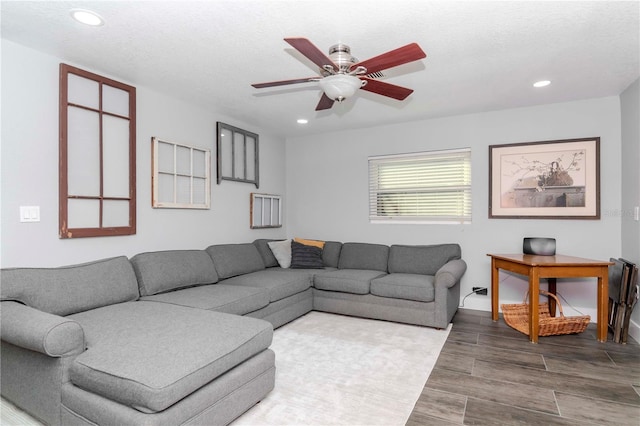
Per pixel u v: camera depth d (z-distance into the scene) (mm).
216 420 1730
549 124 3807
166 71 2887
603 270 3041
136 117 3186
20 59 2410
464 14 2053
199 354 1726
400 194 4648
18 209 2396
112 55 2586
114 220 2984
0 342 2021
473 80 3098
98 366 1613
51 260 2572
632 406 2031
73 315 2279
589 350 2867
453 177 4324
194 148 3768
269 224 5020
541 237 3818
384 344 3018
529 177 3893
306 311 3928
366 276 3879
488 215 4090
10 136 2361
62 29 2219
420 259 4141
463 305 4199
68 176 2656
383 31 2240
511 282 3998
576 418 1918
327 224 5125
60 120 2604
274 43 2410
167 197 3471
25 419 1898
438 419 1913
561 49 2502
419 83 3164
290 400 2102
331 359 2695
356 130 4902
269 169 5062
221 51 2531
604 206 3590
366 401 2094
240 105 3799
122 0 1906
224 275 3656
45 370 1775
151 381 1490
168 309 2424
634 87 3160
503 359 2697
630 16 2072
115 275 2666
